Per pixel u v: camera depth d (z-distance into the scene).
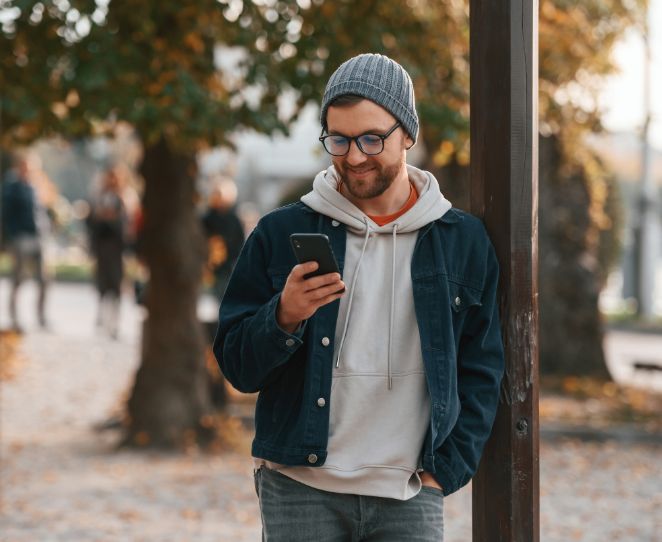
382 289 3.20
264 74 7.88
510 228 3.49
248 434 10.54
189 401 10.01
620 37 10.80
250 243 3.29
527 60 3.52
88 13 7.49
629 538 7.48
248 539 7.02
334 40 7.97
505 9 3.50
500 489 3.52
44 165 57.41
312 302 2.97
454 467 3.19
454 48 8.55
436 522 3.20
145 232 10.05
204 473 8.94
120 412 11.18
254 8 7.77
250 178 43.09
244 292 3.28
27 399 12.38
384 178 3.11
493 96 3.53
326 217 3.25
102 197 17.72
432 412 3.10
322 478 3.15
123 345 16.86
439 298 3.18
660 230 28.56
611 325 24.88
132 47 7.64
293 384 3.20
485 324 3.29
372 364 3.16
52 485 8.34
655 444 11.04
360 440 3.16
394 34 8.28
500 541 3.53
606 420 11.87
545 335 15.20
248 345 3.09
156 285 10.05
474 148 3.58
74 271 32.31
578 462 10.10
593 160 15.44
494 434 3.53
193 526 7.30
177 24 7.92
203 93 7.68
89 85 7.41
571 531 7.61
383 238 3.23
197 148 9.11
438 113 8.25
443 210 3.26
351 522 3.18
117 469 8.97
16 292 16.92
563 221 15.17
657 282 39.34
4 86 7.99
